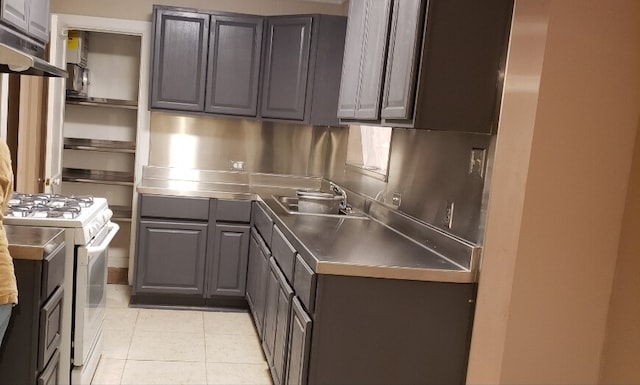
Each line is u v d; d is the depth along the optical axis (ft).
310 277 7.54
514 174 6.87
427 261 7.96
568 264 6.68
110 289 15.56
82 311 8.77
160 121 15.69
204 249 14.14
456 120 7.66
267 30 14.74
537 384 6.83
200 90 14.69
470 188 8.11
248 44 14.70
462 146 8.44
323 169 16.44
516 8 7.09
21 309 7.07
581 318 6.75
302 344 7.67
